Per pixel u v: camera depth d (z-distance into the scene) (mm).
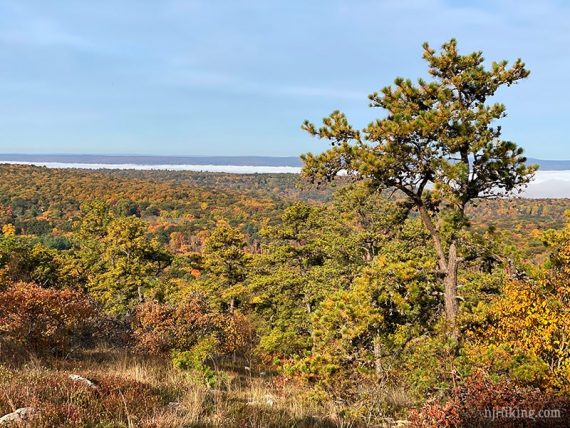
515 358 8320
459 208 11094
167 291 30578
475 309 10438
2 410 4746
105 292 33812
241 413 6254
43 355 9875
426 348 8469
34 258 37031
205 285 33688
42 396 5363
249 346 23141
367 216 22797
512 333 10156
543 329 9625
